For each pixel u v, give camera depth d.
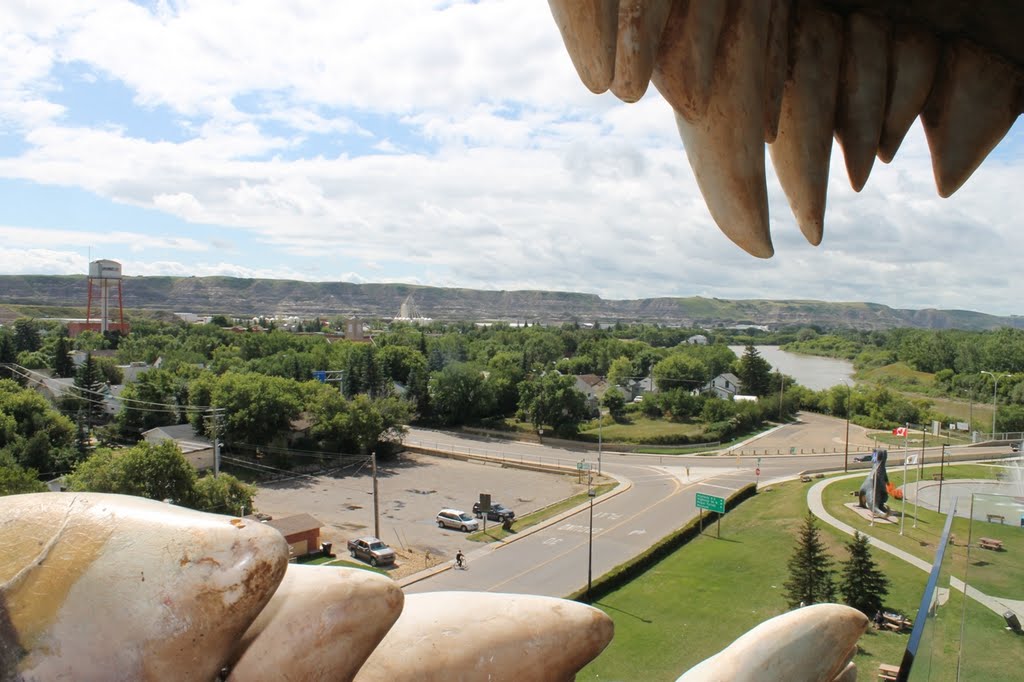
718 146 2.09
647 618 21.69
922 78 2.44
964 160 2.56
